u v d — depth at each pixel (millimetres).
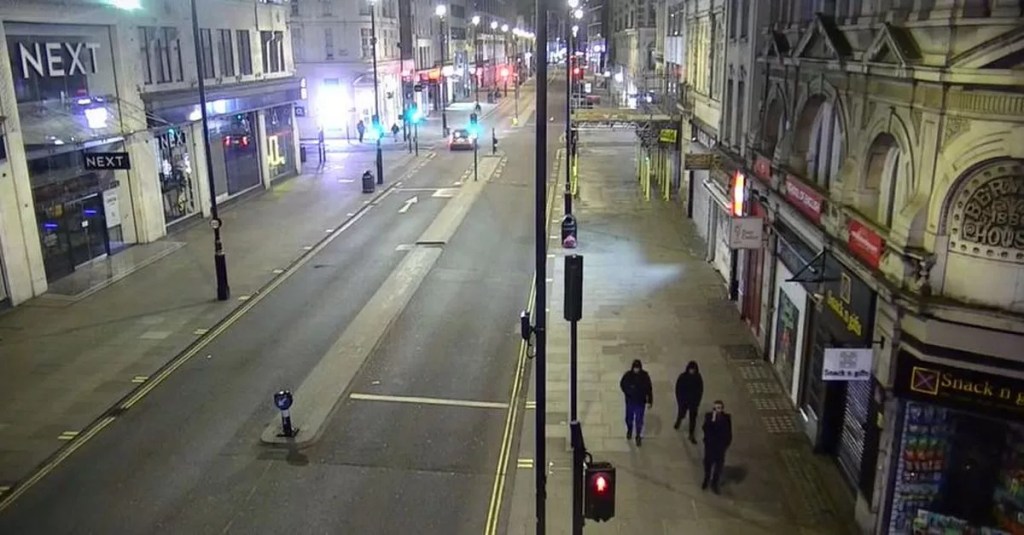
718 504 13711
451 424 16859
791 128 18297
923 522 11875
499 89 124562
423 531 13219
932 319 10961
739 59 23750
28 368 19609
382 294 25406
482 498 14172
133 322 22781
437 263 29094
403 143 62844
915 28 11547
